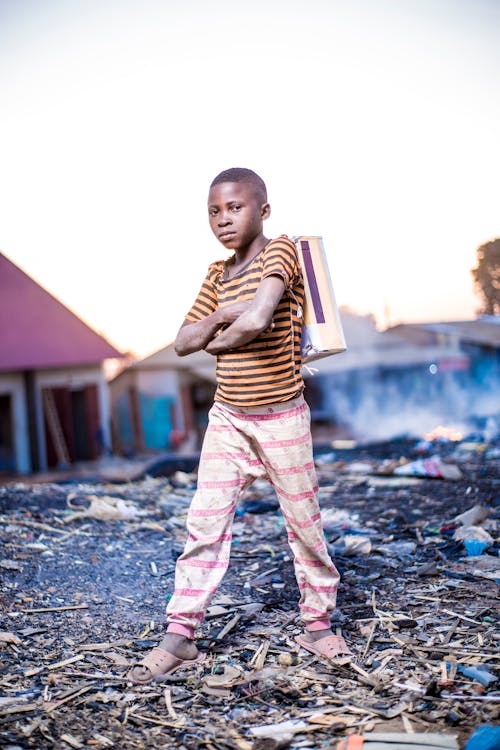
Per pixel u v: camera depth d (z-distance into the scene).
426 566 4.40
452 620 3.62
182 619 3.20
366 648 3.35
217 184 3.09
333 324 3.13
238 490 3.26
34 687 3.05
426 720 2.68
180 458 9.88
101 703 2.93
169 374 29.34
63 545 5.11
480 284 18.31
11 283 25.73
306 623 3.36
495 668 3.05
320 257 3.18
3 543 4.99
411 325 25.39
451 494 6.46
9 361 22.78
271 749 2.54
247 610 3.88
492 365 23.28
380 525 5.62
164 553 5.01
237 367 3.10
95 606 4.00
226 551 3.26
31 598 4.07
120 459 25.95
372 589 4.12
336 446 10.66
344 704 2.85
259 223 3.14
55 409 24.27
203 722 2.77
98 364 26.05
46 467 23.55
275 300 2.92
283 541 5.22
